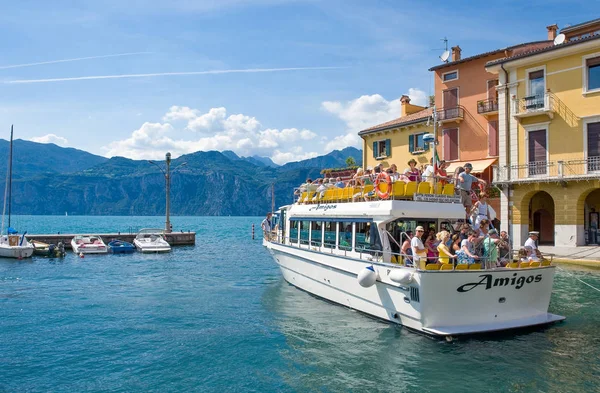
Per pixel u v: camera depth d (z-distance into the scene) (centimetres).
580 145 2631
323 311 1434
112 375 979
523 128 2895
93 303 1716
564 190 2673
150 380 948
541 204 3127
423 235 1269
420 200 1238
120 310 1588
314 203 1655
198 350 1124
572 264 2356
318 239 1591
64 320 1450
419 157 3709
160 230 4988
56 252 3400
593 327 1212
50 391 902
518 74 2925
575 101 2652
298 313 1420
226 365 1020
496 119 3198
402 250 1179
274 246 1916
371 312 1292
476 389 859
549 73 2769
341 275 1407
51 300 1781
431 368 952
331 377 933
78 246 3644
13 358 1088
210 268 2791
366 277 1186
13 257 3300
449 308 1078
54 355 1108
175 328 1334
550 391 845
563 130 2705
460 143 3472
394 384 889
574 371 931
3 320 1455
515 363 971
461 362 979
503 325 1109
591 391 842
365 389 873
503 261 1179
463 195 1360
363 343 1107
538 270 1152
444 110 3494
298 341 1155
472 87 3406
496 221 1659
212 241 5578
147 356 1091
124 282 2236
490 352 1030
